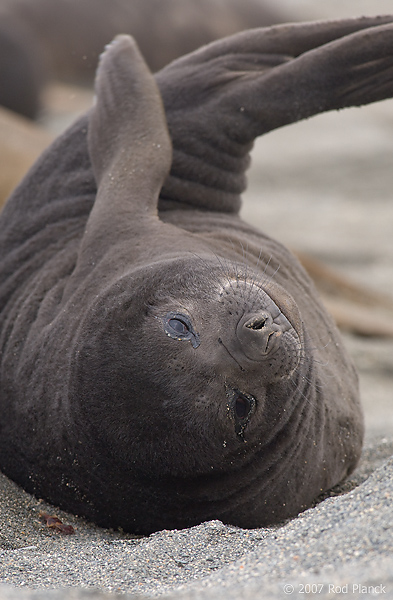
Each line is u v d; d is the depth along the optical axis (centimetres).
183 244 1445
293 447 1364
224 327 1218
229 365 1200
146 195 1535
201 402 1208
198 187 1714
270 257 1634
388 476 1065
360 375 2506
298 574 880
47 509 1367
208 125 1703
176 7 6675
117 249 1442
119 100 1673
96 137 1655
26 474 1396
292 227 4097
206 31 6694
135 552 1125
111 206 1514
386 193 4509
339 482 1546
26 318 1497
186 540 1147
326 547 927
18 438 1402
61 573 1066
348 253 3781
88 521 1366
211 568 1058
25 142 2848
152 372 1218
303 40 1727
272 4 7250
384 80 1672
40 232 1666
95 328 1295
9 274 1639
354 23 1722
